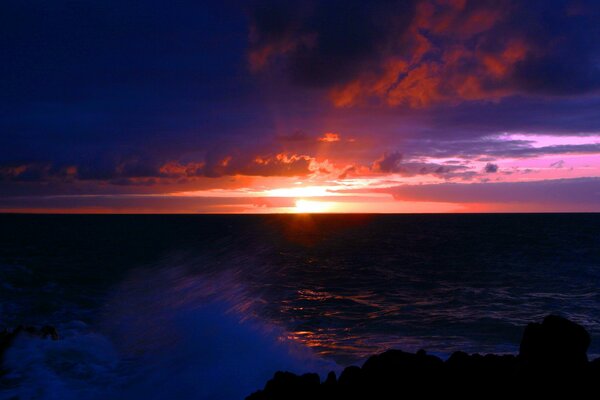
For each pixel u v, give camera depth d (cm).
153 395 1009
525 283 2602
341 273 2989
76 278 2630
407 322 1655
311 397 773
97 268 3033
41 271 2862
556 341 769
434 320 1688
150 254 3878
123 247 4550
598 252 4362
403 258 3944
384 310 1864
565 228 8919
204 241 5369
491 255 4181
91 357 1245
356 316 1752
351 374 815
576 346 771
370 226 10288
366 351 1306
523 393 731
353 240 6075
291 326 1593
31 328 1366
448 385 762
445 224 11169
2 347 1255
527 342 800
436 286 2500
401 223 12181
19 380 1083
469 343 1401
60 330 1539
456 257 4016
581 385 727
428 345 1377
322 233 7525
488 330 1547
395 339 1436
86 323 1650
